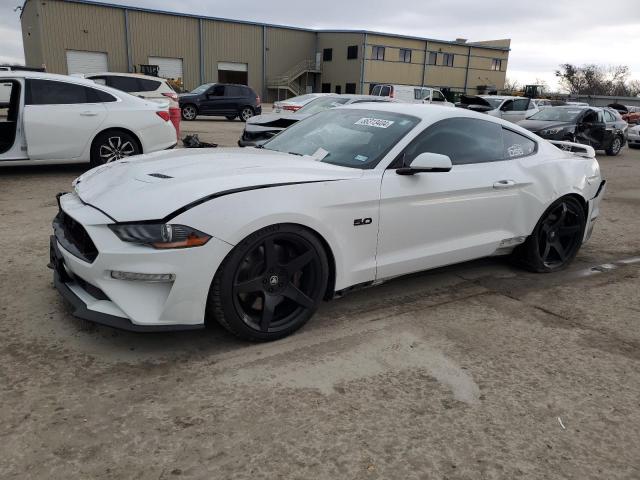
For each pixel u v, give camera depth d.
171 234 2.66
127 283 2.71
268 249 2.94
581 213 4.71
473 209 3.89
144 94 15.18
